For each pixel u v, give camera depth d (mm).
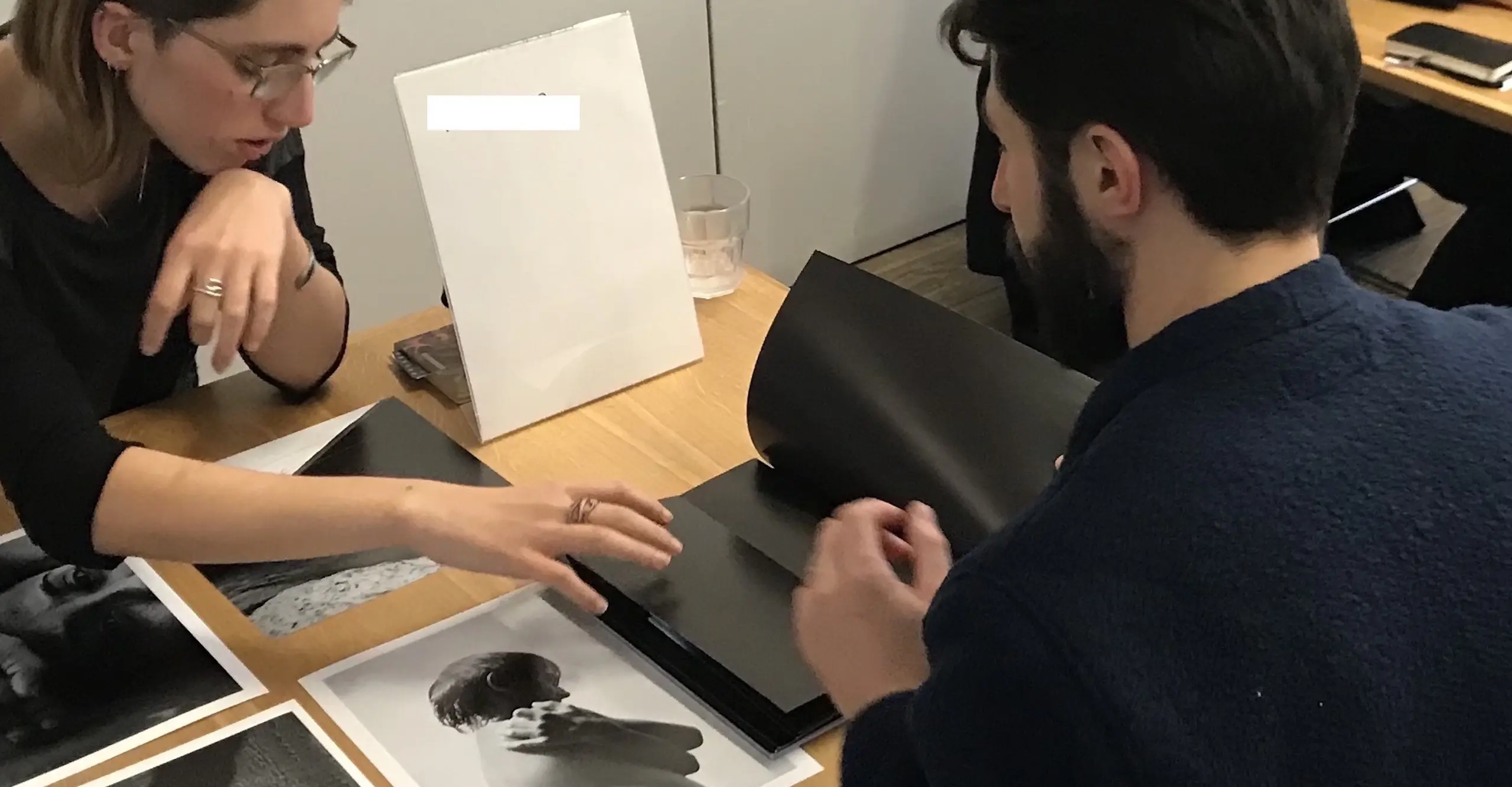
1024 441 961
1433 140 2248
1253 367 568
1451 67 1799
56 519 986
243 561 1000
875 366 1040
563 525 973
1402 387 570
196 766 853
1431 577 542
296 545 984
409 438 1166
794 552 990
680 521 1020
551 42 1167
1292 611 530
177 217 1269
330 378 1256
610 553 965
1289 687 527
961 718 562
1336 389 568
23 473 997
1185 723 524
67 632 965
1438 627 541
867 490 1006
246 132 1090
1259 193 580
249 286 1111
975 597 570
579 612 970
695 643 902
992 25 618
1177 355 580
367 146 2174
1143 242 614
